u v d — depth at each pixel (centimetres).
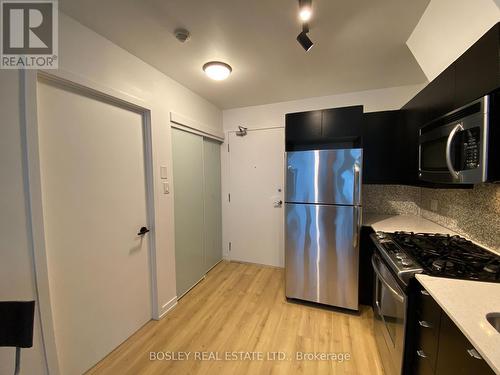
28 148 118
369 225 223
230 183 347
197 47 176
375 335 183
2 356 112
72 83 140
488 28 114
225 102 310
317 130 225
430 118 152
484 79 98
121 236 182
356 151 205
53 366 130
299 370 158
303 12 127
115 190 177
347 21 148
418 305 114
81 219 153
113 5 131
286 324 206
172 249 231
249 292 262
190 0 128
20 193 117
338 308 229
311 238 226
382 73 223
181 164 252
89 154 157
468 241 158
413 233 181
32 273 122
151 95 203
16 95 116
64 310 143
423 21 146
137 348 179
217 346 180
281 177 320
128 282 189
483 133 94
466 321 77
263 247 336
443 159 127
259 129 325
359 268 233
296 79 236
